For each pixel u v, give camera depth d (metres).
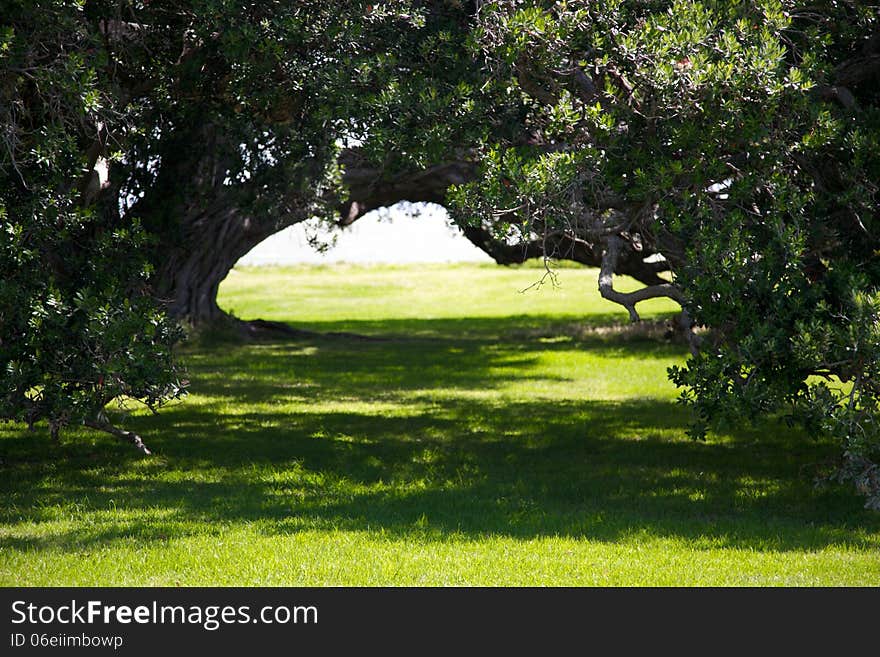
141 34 13.12
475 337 36.59
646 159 10.26
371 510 10.33
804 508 10.53
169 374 11.31
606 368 25.84
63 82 10.11
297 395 20.55
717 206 10.70
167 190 17.11
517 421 17.02
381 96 10.55
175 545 8.83
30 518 9.89
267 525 9.63
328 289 62.34
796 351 9.00
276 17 10.98
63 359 11.08
